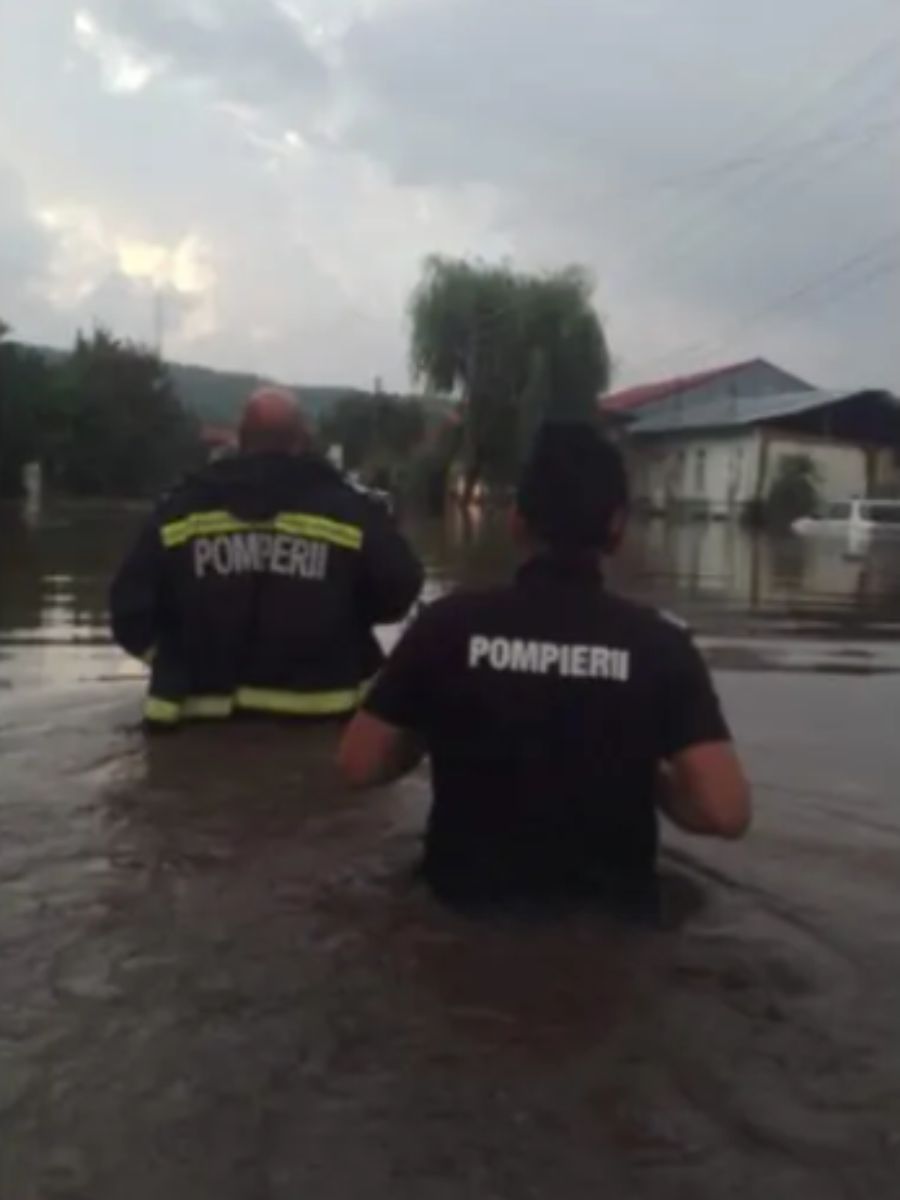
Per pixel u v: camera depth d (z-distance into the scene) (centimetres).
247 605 538
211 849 387
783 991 300
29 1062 266
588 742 317
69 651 984
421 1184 227
